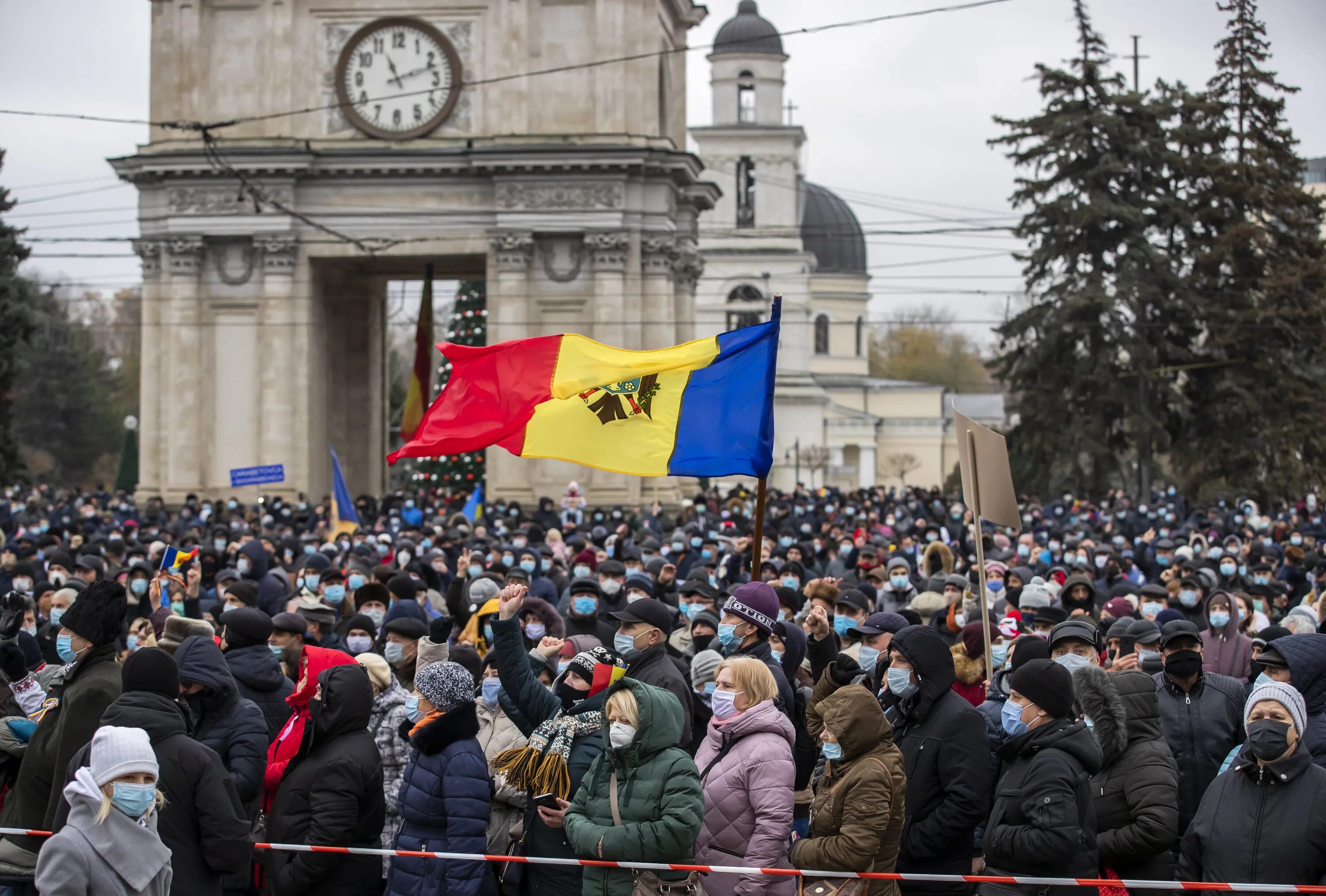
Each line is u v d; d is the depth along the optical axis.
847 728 10.02
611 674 12.03
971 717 10.98
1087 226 67.81
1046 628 15.73
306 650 11.56
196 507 50.22
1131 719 11.12
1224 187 67.88
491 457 57.72
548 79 58.09
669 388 14.03
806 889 10.02
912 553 30.58
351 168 57.06
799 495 58.28
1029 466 69.69
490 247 57.38
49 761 11.37
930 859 10.95
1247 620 18.61
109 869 8.58
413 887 10.93
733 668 10.73
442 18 58.09
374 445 64.12
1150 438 66.38
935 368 172.12
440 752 11.25
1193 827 10.27
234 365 57.97
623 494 58.03
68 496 54.44
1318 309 65.81
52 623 17.20
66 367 110.06
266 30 58.12
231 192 57.25
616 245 56.88
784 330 113.44
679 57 65.06
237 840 9.98
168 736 10.01
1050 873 9.80
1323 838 9.74
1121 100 68.12
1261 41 69.62
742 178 114.94
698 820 10.10
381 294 65.62
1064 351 68.75
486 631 16.97
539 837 11.36
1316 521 43.19
